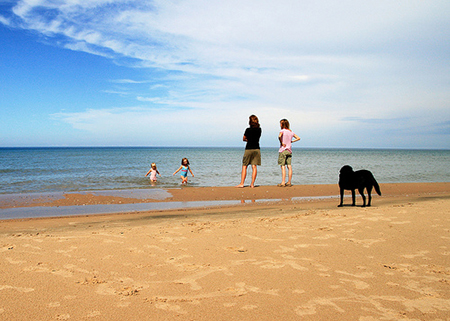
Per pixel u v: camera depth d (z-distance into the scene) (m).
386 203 8.16
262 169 23.12
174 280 3.00
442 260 3.58
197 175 17.83
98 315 2.31
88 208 7.68
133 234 4.76
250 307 2.45
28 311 2.36
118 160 40.47
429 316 2.32
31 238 4.53
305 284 2.91
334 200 8.96
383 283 2.93
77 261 3.52
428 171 23.11
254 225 5.35
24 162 34.44
